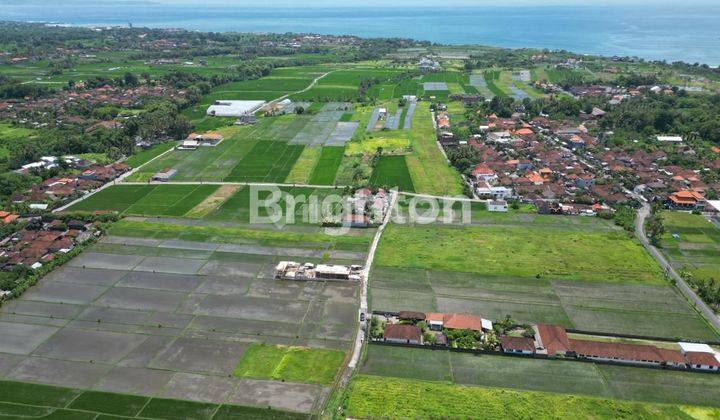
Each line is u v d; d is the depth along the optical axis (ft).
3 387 306.35
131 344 345.31
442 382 308.60
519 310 378.12
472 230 502.38
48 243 471.62
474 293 399.03
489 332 353.10
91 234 491.72
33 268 433.89
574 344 332.19
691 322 362.94
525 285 408.67
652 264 436.35
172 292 403.34
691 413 284.61
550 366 321.93
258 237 490.08
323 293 400.88
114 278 422.82
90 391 303.68
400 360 328.08
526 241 479.00
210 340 348.79
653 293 397.19
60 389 305.32
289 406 291.17
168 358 331.77
